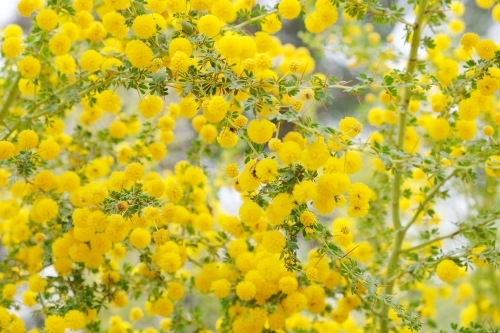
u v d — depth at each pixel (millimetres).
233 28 734
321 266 702
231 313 756
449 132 760
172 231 794
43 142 730
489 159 734
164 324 790
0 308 723
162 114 807
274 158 690
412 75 746
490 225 750
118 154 788
